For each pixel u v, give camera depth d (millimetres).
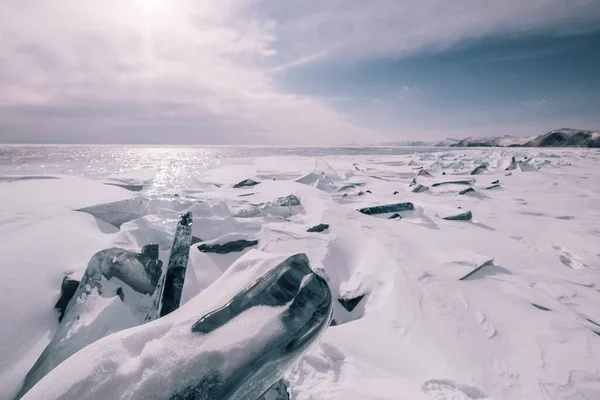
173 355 1154
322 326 1478
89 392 1058
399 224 7816
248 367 1193
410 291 4609
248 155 56094
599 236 8203
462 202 12664
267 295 1479
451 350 3484
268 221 7309
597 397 2908
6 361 2730
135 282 3373
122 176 17062
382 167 29906
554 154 43781
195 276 4672
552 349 3533
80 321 2768
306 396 2584
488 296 4648
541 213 10898
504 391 2959
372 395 2568
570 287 5188
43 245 4207
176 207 7117
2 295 3197
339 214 7988
